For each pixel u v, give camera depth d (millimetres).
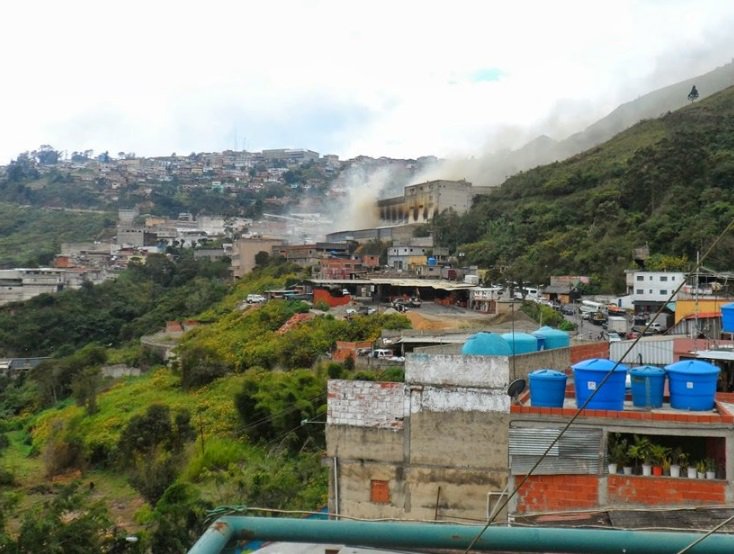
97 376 64750
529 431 14375
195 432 41125
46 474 42594
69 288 100625
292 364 52719
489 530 3525
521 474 14227
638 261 77938
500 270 86250
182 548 22875
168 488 30484
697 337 26922
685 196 85312
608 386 13852
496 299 68750
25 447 52156
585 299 74125
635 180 92750
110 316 91500
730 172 86125
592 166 114750
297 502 25891
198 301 89625
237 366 55250
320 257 97062
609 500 13523
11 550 22172
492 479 14641
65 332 87000
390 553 7887
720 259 69438
